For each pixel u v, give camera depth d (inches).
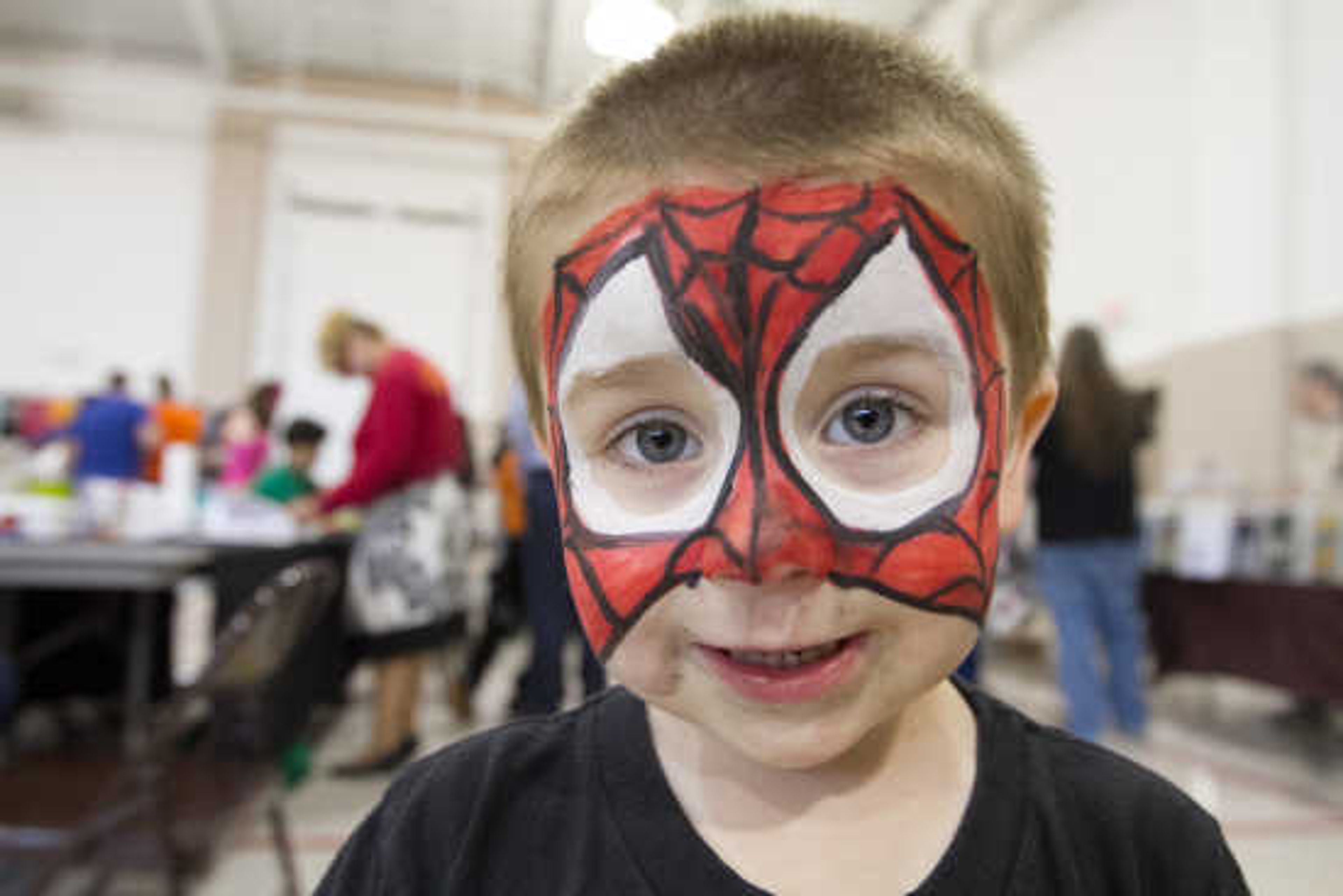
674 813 19.9
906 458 17.4
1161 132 149.4
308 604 51.8
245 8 222.1
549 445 20.6
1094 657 90.1
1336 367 120.0
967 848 19.1
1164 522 110.3
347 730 101.7
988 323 18.6
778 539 16.1
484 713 108.0
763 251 17.1
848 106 18.4
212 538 78.5
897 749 20.2
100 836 46.2
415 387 79.5
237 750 52.0
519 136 251.1
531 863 20.4
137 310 233.1
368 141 246.8
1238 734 101.3
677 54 19.8
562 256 18.9
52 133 233.6
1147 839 20.5
